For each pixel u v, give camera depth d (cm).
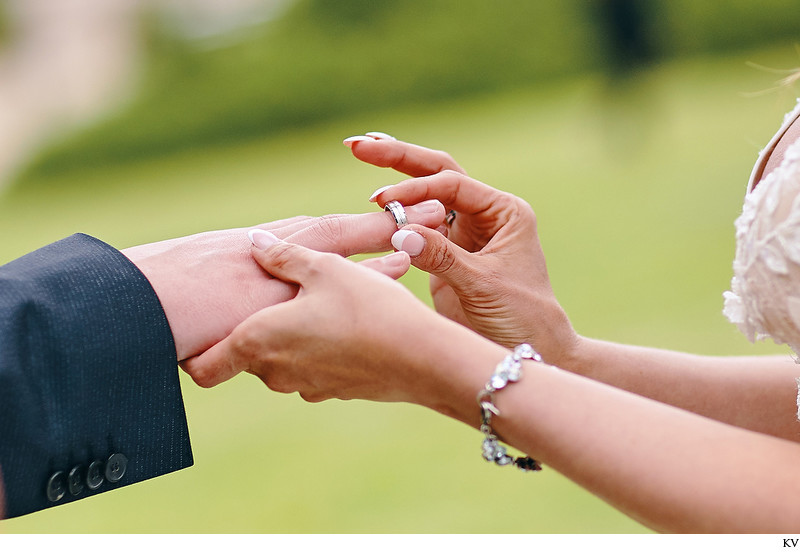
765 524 95
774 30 1430
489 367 107
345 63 1473
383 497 336
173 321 136
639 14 1257
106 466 124
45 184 1425
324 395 125
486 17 1462
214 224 940
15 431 115
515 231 151
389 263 132
